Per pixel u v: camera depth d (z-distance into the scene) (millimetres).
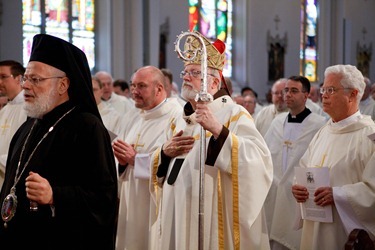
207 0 19688
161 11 17531
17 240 3598
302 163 5074
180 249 4172
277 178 6465
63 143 3680
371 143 4543
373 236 4461
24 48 14328
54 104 3795
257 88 20969
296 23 22375
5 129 6184
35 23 14578
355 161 4566
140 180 5332
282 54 21859
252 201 4141
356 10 25250
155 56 16219
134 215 5352
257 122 8195
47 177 3635
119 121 7895
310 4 23219
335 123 4773
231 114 4375
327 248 4605
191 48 4312
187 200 4219
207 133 4359
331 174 4645
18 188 3672
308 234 4797
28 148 3771
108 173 3693
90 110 3814
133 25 15781
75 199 3561
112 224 3725
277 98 7898
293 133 6492
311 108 9484
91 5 15680
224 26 20344
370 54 26109
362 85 4684
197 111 3969
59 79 3766
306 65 23109
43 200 3471
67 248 3562
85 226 3617
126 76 15758
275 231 6227
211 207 4215
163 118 5586
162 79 5645
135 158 5203
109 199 3672
